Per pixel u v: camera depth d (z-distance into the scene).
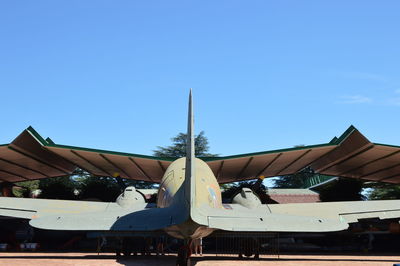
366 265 12.72
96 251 22.00
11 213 15.21
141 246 18.20
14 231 25.14
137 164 25.02
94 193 29.81
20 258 14.60
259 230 11.27
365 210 15.77
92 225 11.59
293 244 25.58
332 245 27.06
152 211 12.61
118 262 13.38
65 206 16.52
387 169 26.19
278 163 25.70
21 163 25.42
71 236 26.95
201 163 16.42
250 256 17.11
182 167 15.45
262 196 27.02
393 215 15.35
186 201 10.12
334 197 28.89
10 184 30.23
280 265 12.60
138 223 11.42
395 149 21.42
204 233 11.83
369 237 23.84
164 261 14.14
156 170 26.25
